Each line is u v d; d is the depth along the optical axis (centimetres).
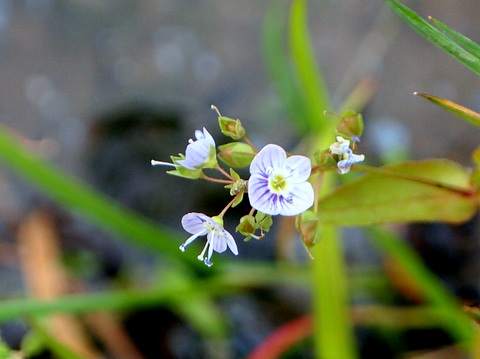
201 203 13
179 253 11
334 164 8
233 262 12
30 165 11
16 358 10
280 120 13
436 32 8
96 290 13
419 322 12
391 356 12
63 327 12
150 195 13
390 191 9
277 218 13
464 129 13
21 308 10
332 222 9
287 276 12
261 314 12
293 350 12
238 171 12
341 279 10
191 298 11
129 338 12
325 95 13
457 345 11
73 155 13
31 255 13
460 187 9
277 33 13
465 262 12
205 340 12
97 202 11
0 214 13
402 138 13
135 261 13
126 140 13
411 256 11
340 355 10
